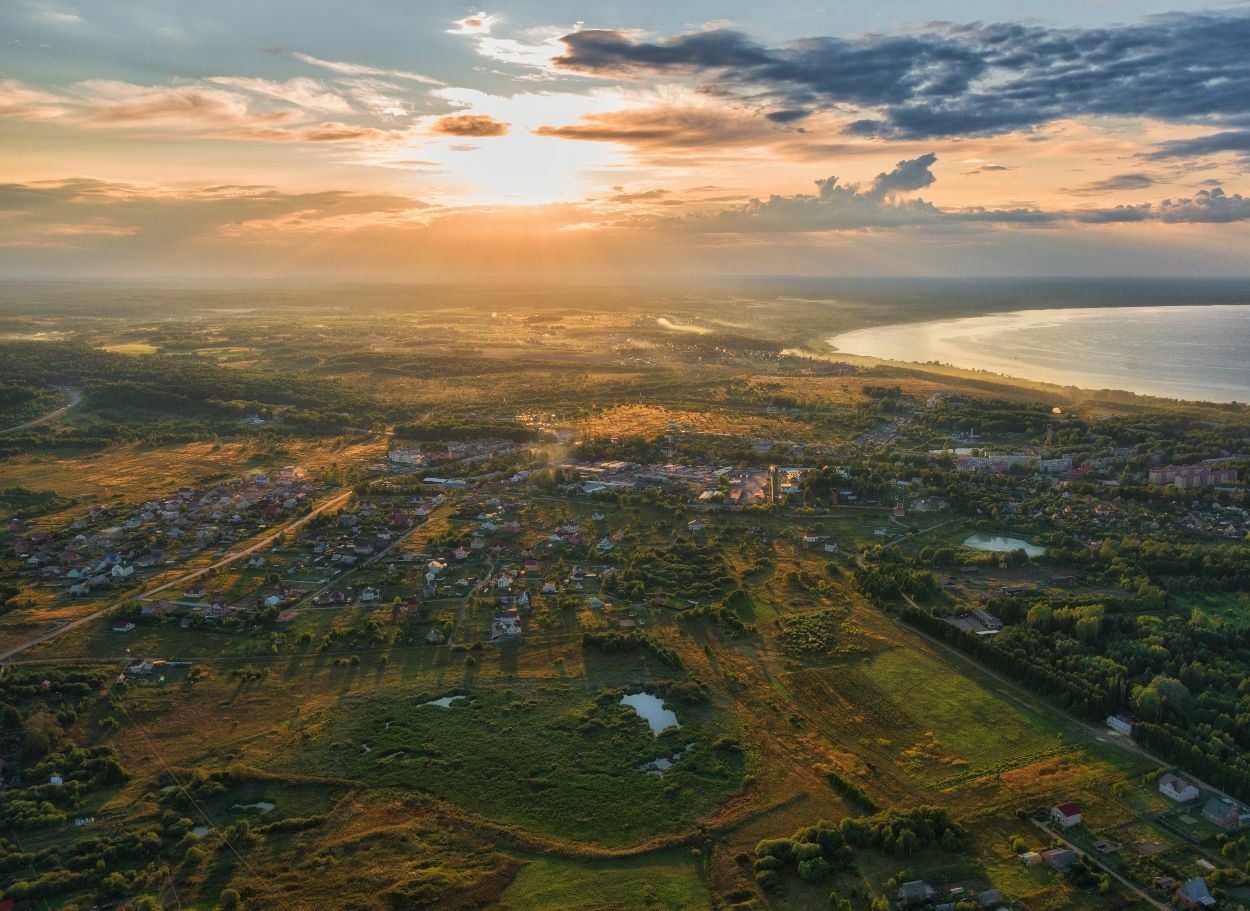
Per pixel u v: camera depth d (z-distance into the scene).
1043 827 135.00
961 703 173.38
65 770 149.88
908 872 124.75
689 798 143.62
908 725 165.50
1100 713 166.88
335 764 153.00
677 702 173.38
